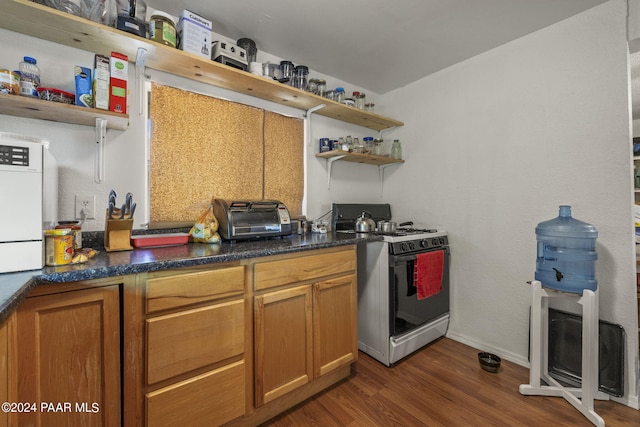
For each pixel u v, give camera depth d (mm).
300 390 1569
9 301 652
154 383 1075
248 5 1607
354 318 1796
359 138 2775
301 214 2334
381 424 1403
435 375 1826
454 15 1709
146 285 1062
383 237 1969
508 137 2012
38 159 956
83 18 1209
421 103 2568
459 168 2295
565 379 1708
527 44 1918
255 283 1354
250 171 2027
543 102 1849
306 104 2203
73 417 942
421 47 2068
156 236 1486
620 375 1524
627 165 1552
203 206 1812
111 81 1298
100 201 1474
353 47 2059
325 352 1637
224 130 1897
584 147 1688
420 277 2041
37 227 938
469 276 2232
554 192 1807
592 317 1438
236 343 1281
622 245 1562
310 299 1563
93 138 1454
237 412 1285
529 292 1915
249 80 1773
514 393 1639
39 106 1168
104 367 993
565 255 1600
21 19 1184
